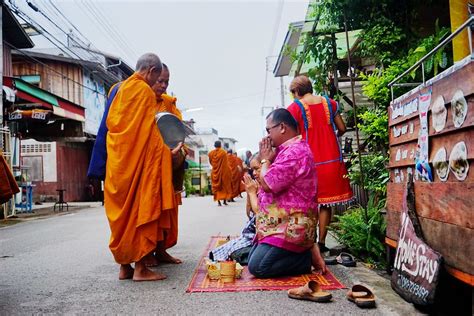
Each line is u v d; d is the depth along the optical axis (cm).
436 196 258
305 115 451
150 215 354
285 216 348
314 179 356
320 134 450
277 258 351
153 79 390
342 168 454
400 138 331
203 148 5328
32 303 310
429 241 267
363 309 275
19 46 1500
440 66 477
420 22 578
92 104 2248
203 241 584
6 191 380
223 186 1309
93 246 568
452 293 280
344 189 451
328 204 446
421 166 286
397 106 338
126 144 355
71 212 1252
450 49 486
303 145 359
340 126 474
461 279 228
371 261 406
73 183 2116
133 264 459
